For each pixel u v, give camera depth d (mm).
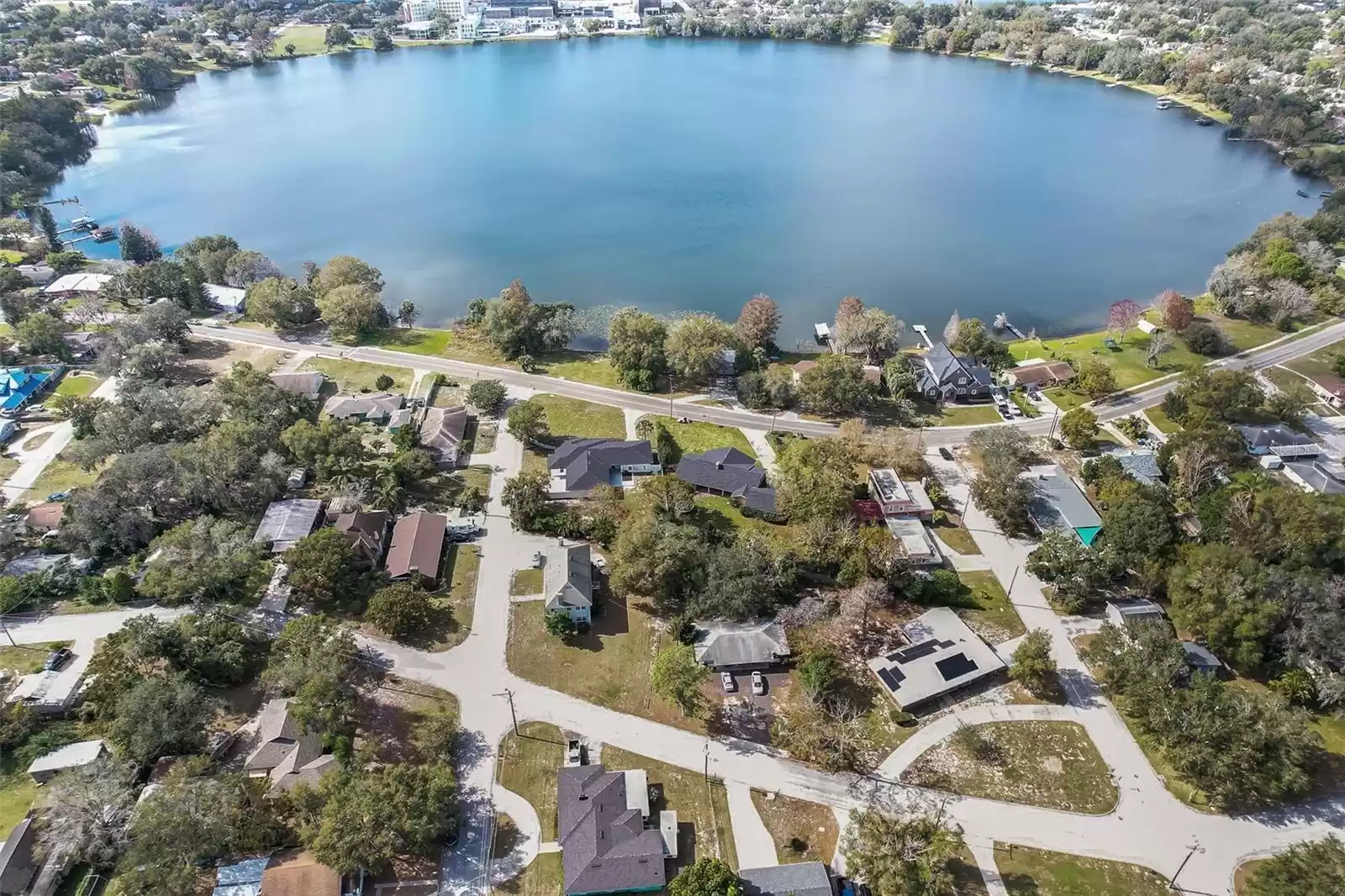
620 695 102750
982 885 82500
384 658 107188
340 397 167250
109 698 93312
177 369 178625
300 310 198750
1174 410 156375
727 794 91125
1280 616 101125
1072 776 93375
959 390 167500
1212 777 87938
